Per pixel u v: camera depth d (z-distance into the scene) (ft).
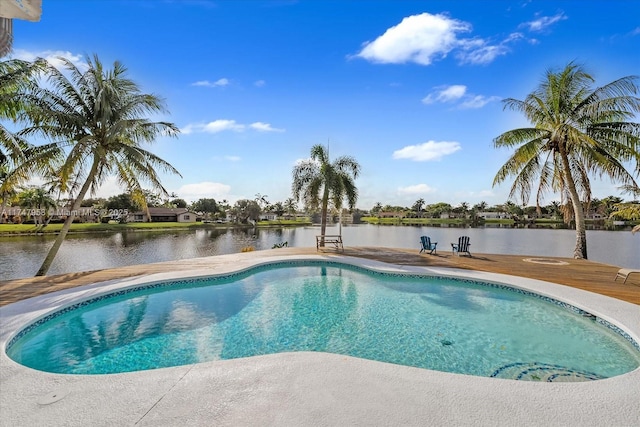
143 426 9.20
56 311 19.72
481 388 11.23
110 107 35.24
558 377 14.71
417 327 20.38
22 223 146.00
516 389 11.19
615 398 10.69
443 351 17.29
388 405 10.20
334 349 17.57
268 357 13.50
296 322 21.21
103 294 23.36
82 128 35.42
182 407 10.09
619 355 16.66
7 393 10.82
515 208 269.44
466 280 29.17
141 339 18.49
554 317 21.80
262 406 10.12
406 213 336.90
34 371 12.25
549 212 254.27
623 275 27.04
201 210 265.13
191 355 16.75
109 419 9.49
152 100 37.63
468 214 304.50
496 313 22.57
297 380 11.69
